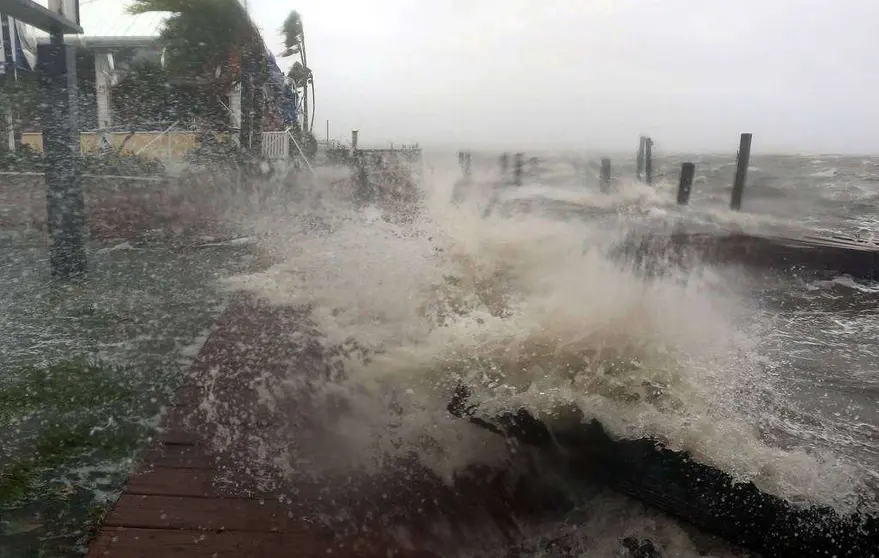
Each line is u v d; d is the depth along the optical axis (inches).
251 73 443.5
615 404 97.8
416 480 93.1
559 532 85.4
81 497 90.4
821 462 87.8
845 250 239.3
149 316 160.4
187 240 244.5
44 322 155.3
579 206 390.9
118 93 403.9
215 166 391.5
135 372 128.0
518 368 109.1
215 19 411.5
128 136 390.6
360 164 546.0
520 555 82.1
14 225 232.1
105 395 118.3
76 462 98.0
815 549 79.0
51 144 191.5
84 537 82.7
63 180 192.9
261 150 445.7
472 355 115.8
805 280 226.2
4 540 81.7
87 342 144.0
